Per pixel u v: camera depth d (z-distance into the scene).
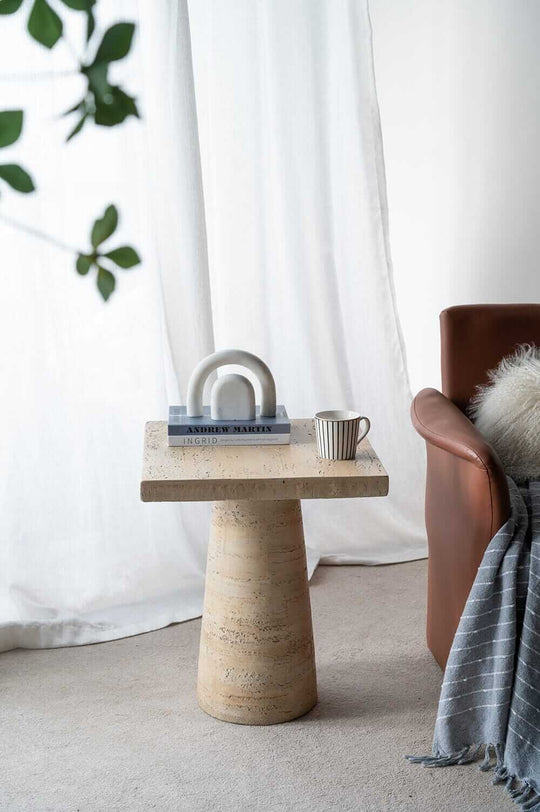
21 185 0.46
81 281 2.35
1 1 0.43
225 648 1.91
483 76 2.91
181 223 2.43
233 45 2.55
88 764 1.78
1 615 2.37
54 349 2.33
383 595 2.63
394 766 1.77
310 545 2.92
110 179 2.35
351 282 2.82
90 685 2.12
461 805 1.65
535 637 1.71
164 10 2.35
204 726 1.92
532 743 1.68
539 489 2.01
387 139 2.93
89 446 2.41
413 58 2.90
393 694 2.05
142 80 2.32
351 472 1.73
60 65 2.21
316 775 1.74
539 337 2.37
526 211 2.95
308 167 2.68
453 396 2.36
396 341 2.87
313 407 2.81
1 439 2.31
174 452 1.86
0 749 1.83
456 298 3.05
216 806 1.64
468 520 1.85
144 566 2.55
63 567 2.42
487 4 2.87
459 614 1.92
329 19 2.66
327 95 2.68
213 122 2.57
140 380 2.46
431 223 3.01
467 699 1.75
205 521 2.66
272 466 1.76
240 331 2.70
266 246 2.69
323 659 2.23
